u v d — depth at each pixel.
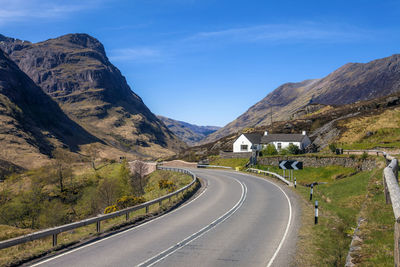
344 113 89.06
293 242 11.70
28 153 143.75
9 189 61.97
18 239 10.12
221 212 18.33
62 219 51.94
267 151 64.88
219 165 66.50
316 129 84.50
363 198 18.14
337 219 15.12
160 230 14.10
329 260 9.70
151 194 34.56
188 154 103.56
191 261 9.64
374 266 7.53
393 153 34.28
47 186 65.81
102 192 55.19
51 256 10.51
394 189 9.27
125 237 12.94
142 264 9.38
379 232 10.02
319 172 43.25
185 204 22.22
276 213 17.45
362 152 40.12
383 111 66.38
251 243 11.63
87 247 11.49
